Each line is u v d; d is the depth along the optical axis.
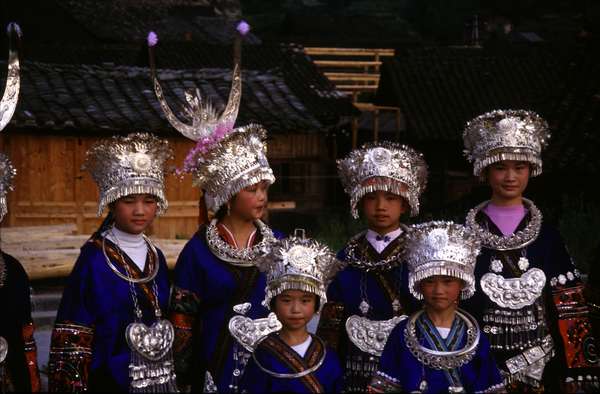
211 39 45.78
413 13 58.50
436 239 5.32
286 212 23.52
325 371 5.33
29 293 5.91
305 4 61.44
